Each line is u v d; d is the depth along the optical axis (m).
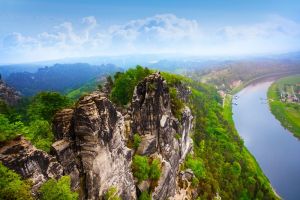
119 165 65.62
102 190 58.47
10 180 41.59
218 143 179.12
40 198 46.00
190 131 143.62
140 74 115.75
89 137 56.06
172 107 117.88
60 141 55.97
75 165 55.88
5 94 190.88
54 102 85.19
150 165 83.44
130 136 86.31
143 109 89.81
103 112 59.84
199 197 103.12
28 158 45.53
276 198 149.25
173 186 93.00
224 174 146.88
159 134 92.38
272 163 194.12
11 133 48.66
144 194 74.31
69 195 47.59
